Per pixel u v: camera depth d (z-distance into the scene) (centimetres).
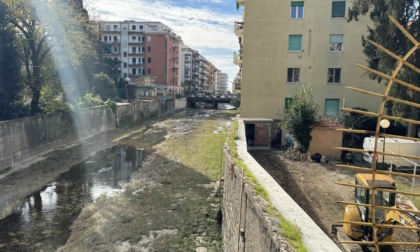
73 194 1847
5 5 2447
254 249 765
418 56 1820
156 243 1243
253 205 789
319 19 2886
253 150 2591
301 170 1873
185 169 2312
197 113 7106
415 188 1484
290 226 636
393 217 835
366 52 2302
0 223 1459
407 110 1919
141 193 1811
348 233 899
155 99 6881
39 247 1241
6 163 2253
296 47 2945
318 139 2259
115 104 4425
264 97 3002
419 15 1855
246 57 2998
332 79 2927
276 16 2941
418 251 852
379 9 2130
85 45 3170
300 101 2284
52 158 2595
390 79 332
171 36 10025
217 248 1220
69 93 3562
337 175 1753
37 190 1905
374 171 362
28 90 2931
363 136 2484
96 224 1421
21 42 2706
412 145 1841
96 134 3806
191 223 1423
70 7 2881
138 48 9769
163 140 3606
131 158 2752
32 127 2602
